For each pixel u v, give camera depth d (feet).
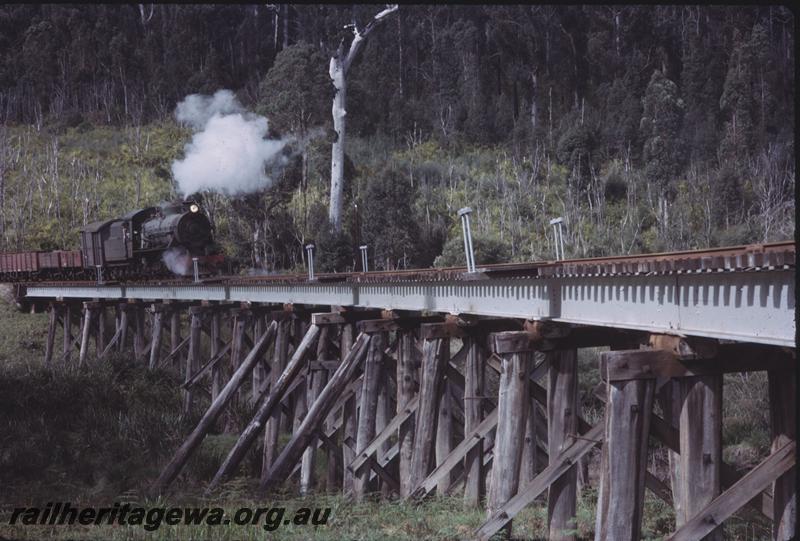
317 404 49.42
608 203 195.62
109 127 269.03
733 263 22.91
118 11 337.31
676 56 277.44
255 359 62.39
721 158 202.39
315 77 177.68
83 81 307.58
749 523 41.86
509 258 158.51
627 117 228.02
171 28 331.77
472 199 192.03
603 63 279.28
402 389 48.60
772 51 234.99
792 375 26.37
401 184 165.48
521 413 34.86
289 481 55.06
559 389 35.09
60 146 241.55
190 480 57.21
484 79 286.25
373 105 269.03
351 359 49.06
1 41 326.03
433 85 288.71
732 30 262.67
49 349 116.37
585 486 50.37
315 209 172.24
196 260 85.46
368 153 235.20
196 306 82.79
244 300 74.08
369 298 52.60
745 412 68.90
